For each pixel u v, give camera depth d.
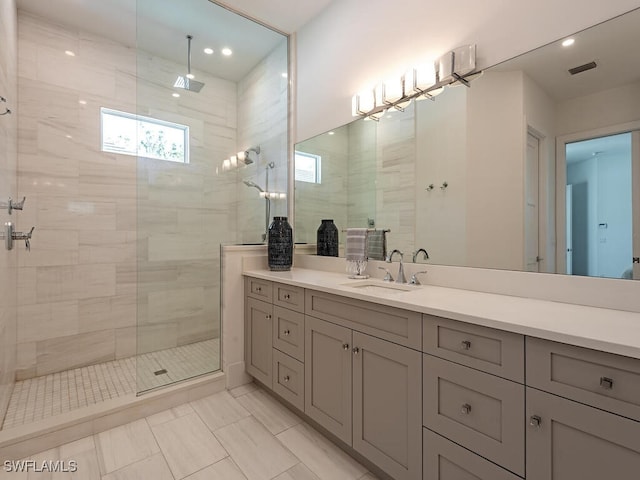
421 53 1.86
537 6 1.41
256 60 3.08
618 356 0.79
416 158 1.89
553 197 1.36
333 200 2.45
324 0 2.44
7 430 1.64
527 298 1.39
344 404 1.56
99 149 2.73
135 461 1.56
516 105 1.48
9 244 1.97
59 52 2.55
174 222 2.72
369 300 1.41
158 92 2.74
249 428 1.84
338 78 2.42
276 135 2.96
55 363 2.53
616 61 1.22
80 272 2.64
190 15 2.54
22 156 2.39
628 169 1.18
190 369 2.39
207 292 2.69
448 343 1.14
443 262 1.74
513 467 0.97
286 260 2.48
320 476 1.47
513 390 0.98
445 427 1.15
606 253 1.22
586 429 0.84
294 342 1.91
